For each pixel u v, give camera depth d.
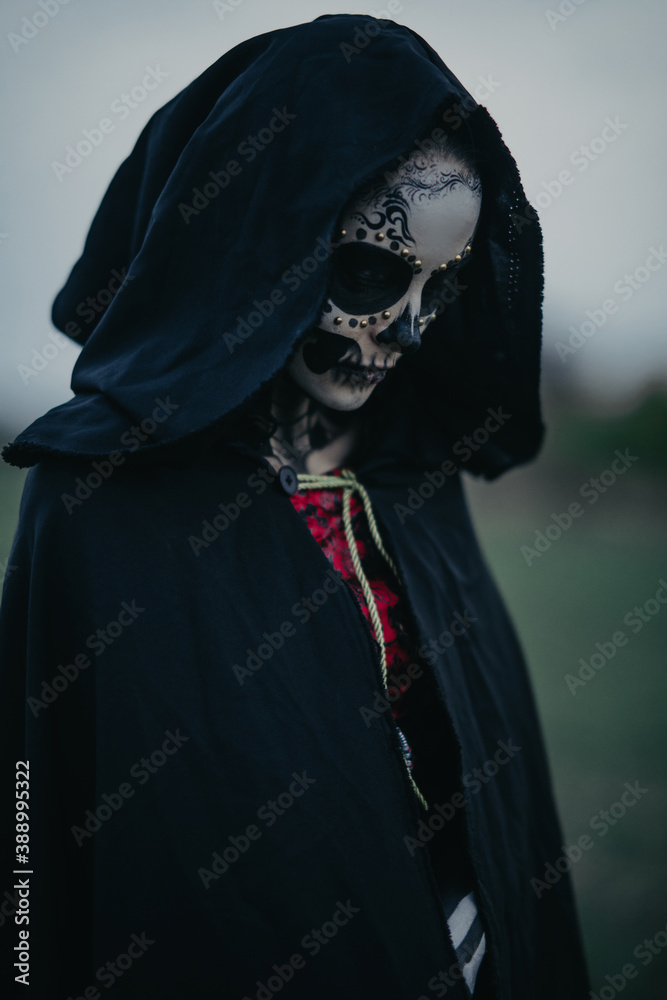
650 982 2.04
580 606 5.49
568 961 1.32
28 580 0.92
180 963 0.85
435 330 1.17
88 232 1.08
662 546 7.14
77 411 0.89
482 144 0.89
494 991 0.99
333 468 1.13
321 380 0.95
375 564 1.10
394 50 0.85
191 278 0.90
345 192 0.81
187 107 0.97
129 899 0.85
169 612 0.89
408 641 1.08
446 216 0.88
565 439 9.17
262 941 0.85
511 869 1.15
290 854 0.87
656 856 2.62
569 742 3.45
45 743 0.89
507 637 1.37
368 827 0.91
